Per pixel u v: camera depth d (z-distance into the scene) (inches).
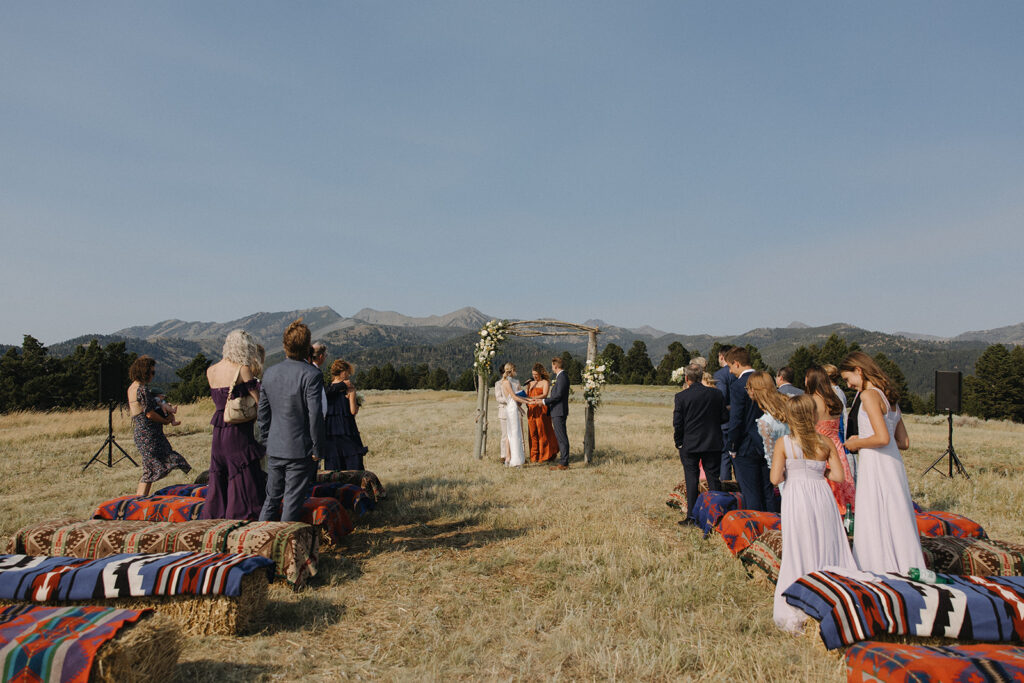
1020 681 119.1
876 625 149.1
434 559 237.3
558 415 460.4
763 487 262.7
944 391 432.5
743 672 144.5
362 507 279.6
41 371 2532.0
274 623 172.7
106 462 501.0
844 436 239.6
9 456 523.8
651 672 145.0
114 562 165.9
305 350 227.6
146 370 297.0
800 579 167.5
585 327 509.7
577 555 239.9
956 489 371.6
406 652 156.2
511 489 376.8
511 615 178.4
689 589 201.0
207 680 137.6
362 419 947.3
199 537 196.4
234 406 227.5
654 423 869.8
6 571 162.2
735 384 266.8
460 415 999.0
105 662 114.7
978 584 161.0
